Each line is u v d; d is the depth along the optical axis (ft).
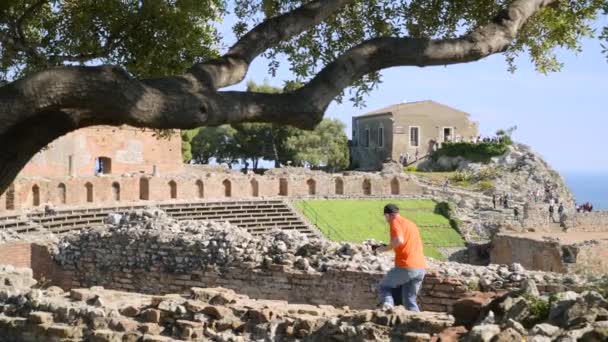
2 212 143.54
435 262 64.75
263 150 357.00
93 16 54.24
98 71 25.48
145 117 26.07
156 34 54.49
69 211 160.66
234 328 39.83
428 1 51.93
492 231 209.56
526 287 33.63
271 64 54.03
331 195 233.55
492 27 34.22
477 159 322.55
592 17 51.72
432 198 240.53
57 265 88.02
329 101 29.48
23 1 50.78
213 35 56.29
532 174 304.30
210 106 27.02
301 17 33.19
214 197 212.02
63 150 212.64
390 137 363.97
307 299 67.05
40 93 24.76
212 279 74.08
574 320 28.63
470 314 33.81
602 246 146.30
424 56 31.27
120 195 189.47
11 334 43.80
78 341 41.55
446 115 368.89
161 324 41.22
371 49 30.48
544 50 54.13
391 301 47.26
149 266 79.97
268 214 203.41
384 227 205.87
